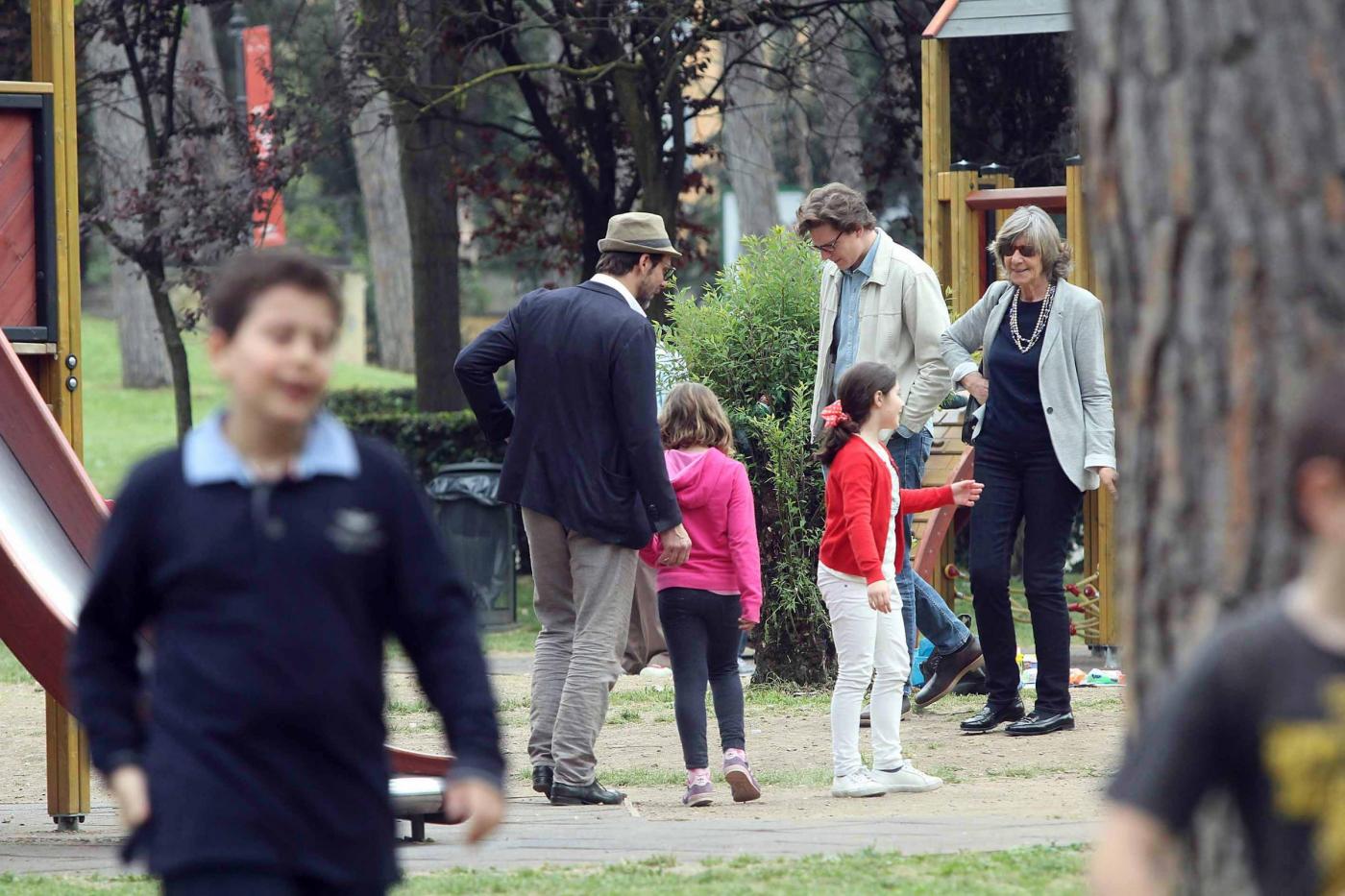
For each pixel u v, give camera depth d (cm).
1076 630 1952
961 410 1884
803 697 1688
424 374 3309
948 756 1346
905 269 1496
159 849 468
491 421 1225
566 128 3269
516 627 2606
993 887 806
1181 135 491
